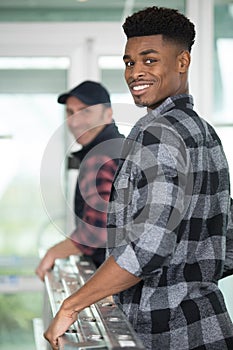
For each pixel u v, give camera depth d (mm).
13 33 5746
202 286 2484
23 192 5848
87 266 3416
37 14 5762
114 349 1918
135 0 5781
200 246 2480
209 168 2484
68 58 5816
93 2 5773
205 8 5695
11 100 5848
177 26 2475
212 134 2562
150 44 2461
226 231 2668
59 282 3193
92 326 2318
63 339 2273
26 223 5820
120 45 5805
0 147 5852
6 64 5816
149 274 2303
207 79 5723
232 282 5168
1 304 5836
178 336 2436
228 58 5754
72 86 5828
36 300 5840
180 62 2516
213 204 2504
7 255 5812
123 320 2273
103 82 5852
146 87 2484
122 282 2289
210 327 2461
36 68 5828
